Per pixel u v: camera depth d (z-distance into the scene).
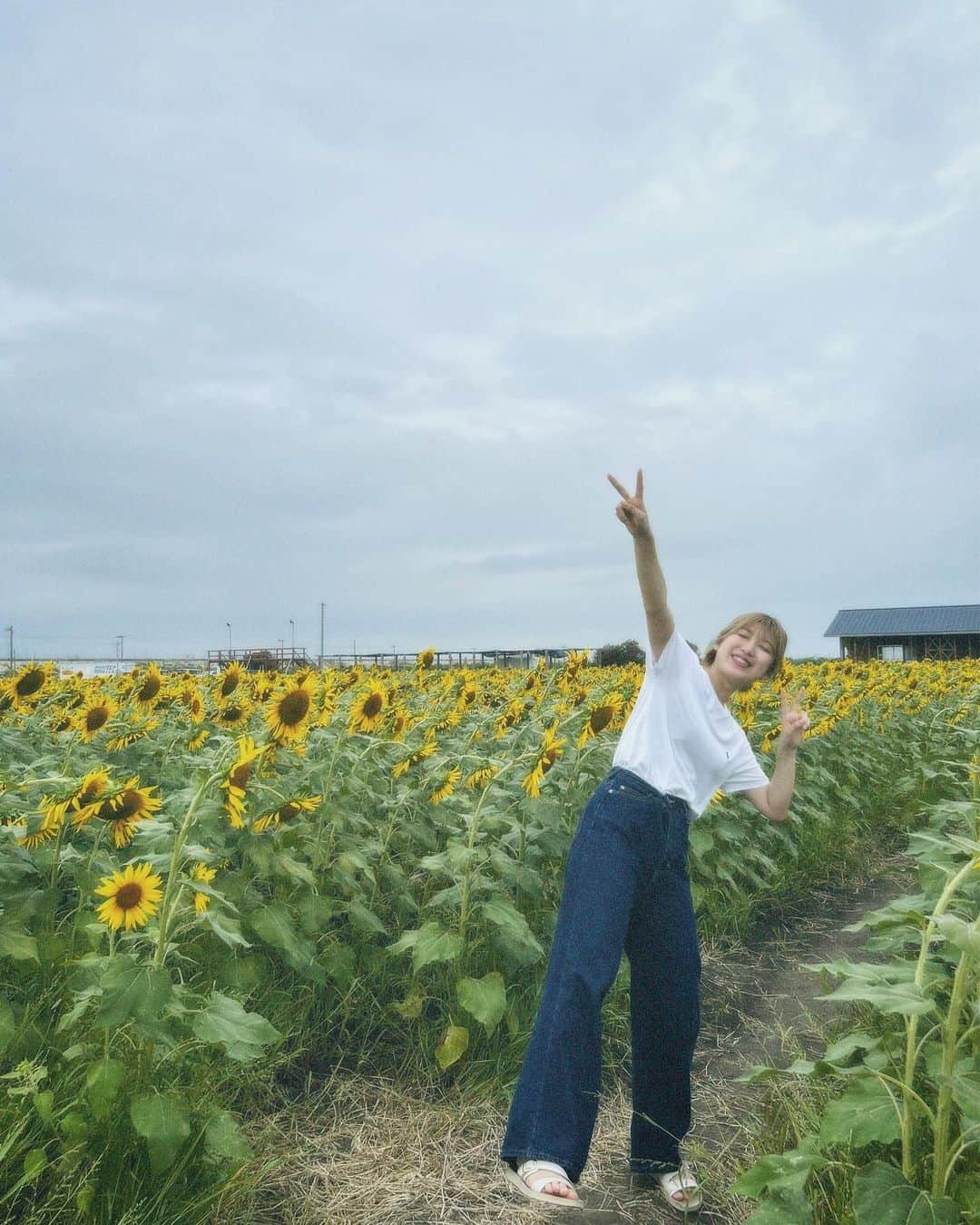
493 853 4.96
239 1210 3.46
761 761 8.10
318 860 5.12
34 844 4.07
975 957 2.68
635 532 3.65
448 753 6.48
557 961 3.50
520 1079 3.42
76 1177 3.15
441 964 5.07
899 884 8.20
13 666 9.96
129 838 3.97
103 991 3.14
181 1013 3.29
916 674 16.20
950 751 10.52
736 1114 4.35
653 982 3.73
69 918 4.54
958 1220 2.60
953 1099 2.84
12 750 6.14
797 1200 2.90
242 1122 4.05
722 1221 3.60
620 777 3.71
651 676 3.81
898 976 3.00
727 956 6.47
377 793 6.01
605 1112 4.41
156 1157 3.12
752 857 7.24
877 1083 2.98
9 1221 3.03
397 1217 3.58
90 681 10.30
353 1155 3.94
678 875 3.75
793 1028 5.32
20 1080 3.29
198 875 3.76
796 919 7.35
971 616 58.28
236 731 6.45
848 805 9.88
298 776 5.36
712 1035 5.26
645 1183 3.83
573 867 3.64
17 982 4.12
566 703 7.95
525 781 5.05
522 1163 3.30
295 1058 4.56
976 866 3.06
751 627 4.04
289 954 4.27
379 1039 4.74
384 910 5.58
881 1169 2.73
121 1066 3.22
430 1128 4.14
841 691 11.79
